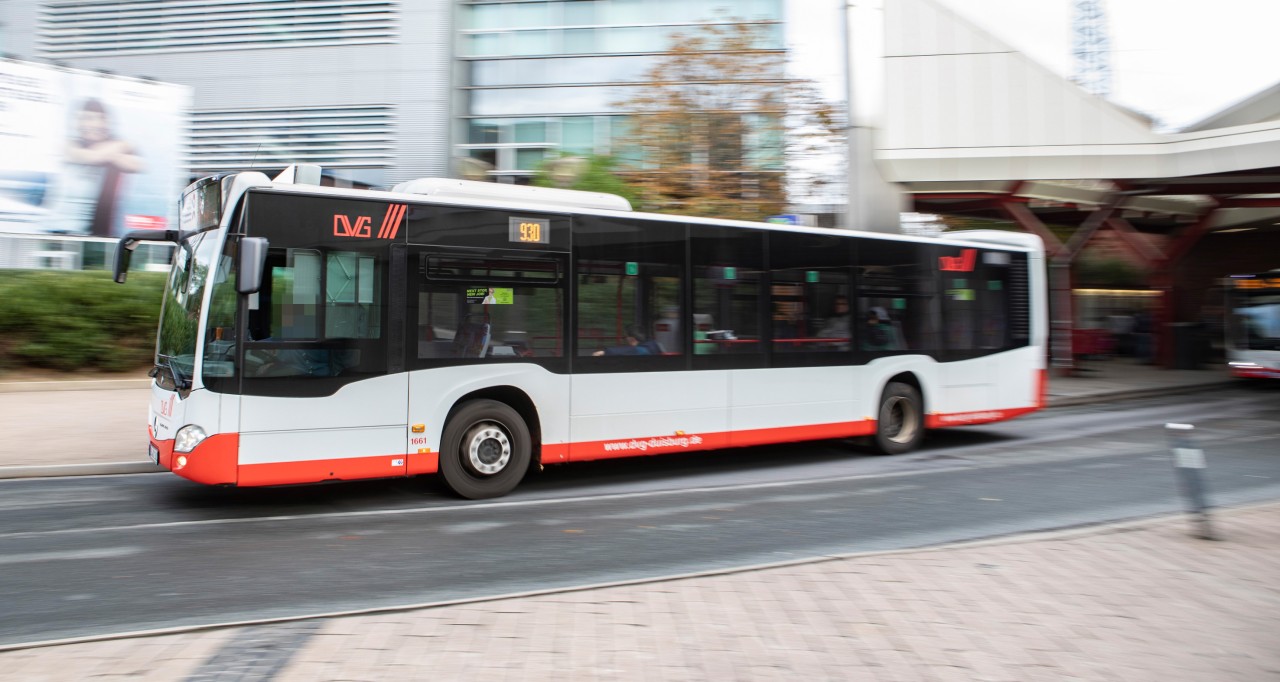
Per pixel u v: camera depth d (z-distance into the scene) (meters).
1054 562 5.55
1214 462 10.64
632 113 22.34
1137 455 11.37
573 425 8.65
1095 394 19.33
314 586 5.28
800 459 11.00
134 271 18.80
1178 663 3.92
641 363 9.07
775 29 22.47
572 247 8.70
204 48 24.88
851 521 7.32
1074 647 4.09
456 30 24.95
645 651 3.97
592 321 8.80
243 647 4.06
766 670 3.78
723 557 6.08
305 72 24.64
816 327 10.48
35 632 4.40
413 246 7.80
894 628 4.31
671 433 9.27
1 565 5.73
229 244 7.11
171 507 7.75
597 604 4.66
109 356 17.23
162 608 4.82
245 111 24.80
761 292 10.02
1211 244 37.75
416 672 3.72
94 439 11.09
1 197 20.47
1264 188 23.72
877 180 22.61
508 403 8.56
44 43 25.30
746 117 21.50
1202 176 21.81
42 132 20.97
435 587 5.28
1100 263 47.38
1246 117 29.08
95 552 6.10
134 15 25.06
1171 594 4.89
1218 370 27.08
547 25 25.14
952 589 4.95
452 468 8.02
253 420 7.04
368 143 24.48
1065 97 22.03
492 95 25.20
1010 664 3.88
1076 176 22.19
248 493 8.43
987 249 12.23
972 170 22.34
